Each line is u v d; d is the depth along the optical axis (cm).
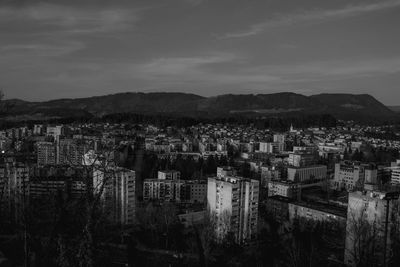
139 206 16325
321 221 13625
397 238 9231
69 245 3550
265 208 17300
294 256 8712
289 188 19150
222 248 10938
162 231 12762
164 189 18888
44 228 4719
